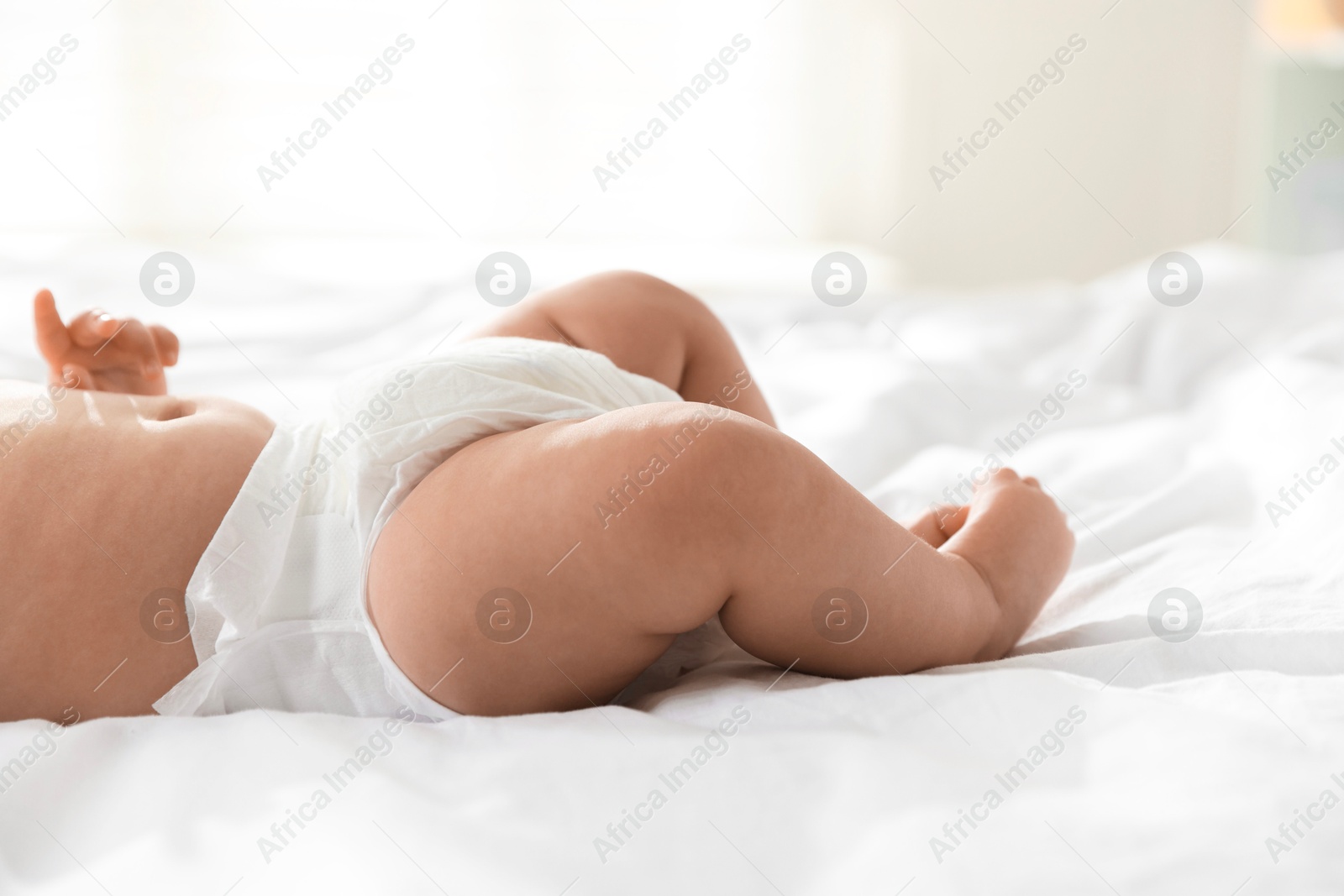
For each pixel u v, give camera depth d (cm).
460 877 54
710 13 334
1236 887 48
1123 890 49
